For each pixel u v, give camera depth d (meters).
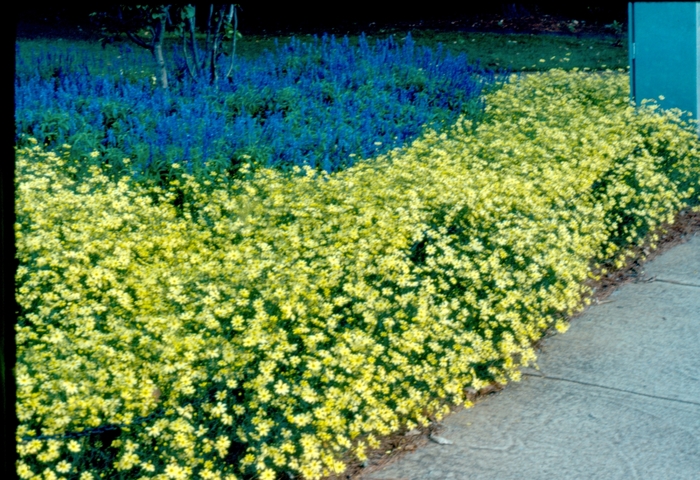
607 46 16.59
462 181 5.83
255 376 3.47
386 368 3.83
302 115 8.02
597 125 8.02
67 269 4.12
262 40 17.03
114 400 2.96
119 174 6.01
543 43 17.02
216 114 7.95
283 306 3.69
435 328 3.94
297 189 5.67
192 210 5.80
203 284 4.07
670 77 8.89
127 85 8.46
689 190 7.18
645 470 3.41
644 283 5.76
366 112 8.26
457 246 5.08
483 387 4.20
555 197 5.83
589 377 4.32
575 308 5.20
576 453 3.55
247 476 3.20
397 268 4.35
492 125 8.55
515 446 3.62
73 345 3.29
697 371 4.36
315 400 3.27
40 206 4.73
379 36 17.86
